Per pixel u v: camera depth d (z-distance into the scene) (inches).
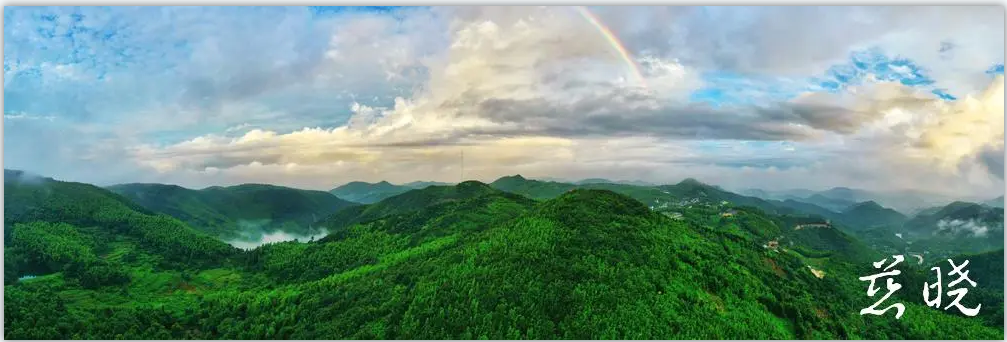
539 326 5093.5
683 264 6486.2
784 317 6107.3
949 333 7135.8
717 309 5703.7
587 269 5900.6
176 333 7495.1
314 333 6343.5
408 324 5600.4
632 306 5319.9
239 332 7175.2
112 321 7554.1
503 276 5944.9
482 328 5172.2
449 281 6264.8
